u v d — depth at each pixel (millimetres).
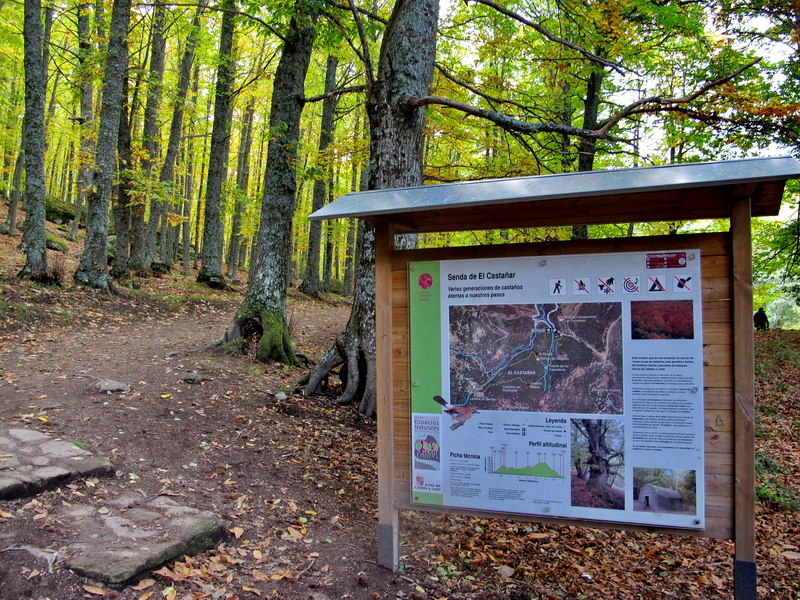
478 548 4418
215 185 17031
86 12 14242
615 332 3104
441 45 10289
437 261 3480
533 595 3695
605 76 11047
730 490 2902
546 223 3768
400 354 3588
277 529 3957
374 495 5020
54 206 26672
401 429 3592
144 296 12461
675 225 12828
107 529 3281
